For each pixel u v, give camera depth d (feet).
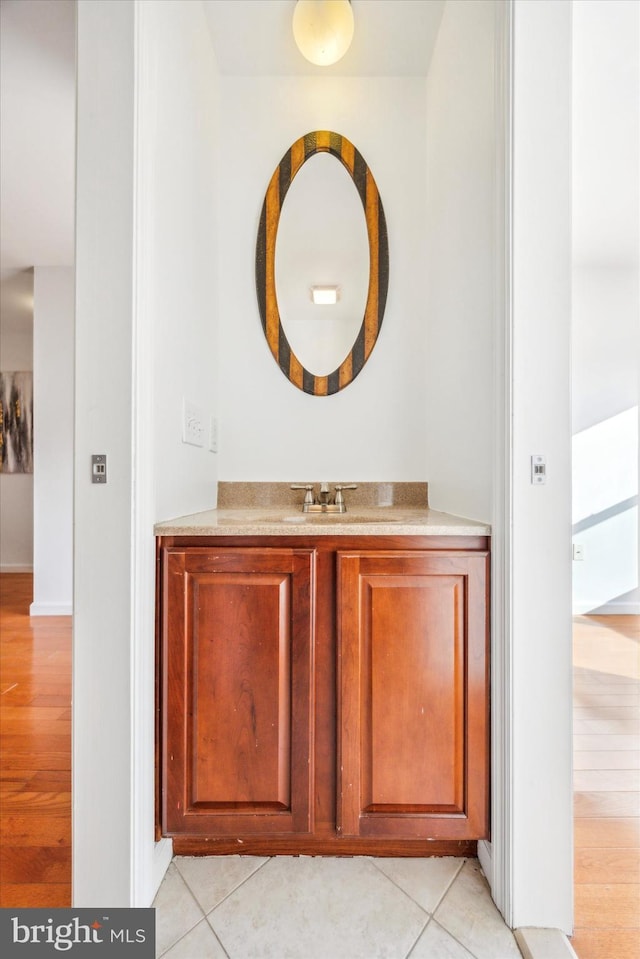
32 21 5.04
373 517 4.92
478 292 4.35
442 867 4.12
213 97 5.71
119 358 3.54
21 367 16.30
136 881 3.56
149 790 3.72
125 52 3.51
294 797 3.88
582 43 5.35
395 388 6.11
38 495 11.39
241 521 4.21
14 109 6.27
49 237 9.83
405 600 3.91
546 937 3.48
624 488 11.27
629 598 11.34
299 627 3.88
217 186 5.92
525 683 3.67
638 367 11.23
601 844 4.39
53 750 5.82
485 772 3.88
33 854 4.22
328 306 6.07
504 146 3.71
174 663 3.84
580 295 11.13
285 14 5.29
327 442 6.09
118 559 3.55
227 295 6.07
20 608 12.07
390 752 3.89
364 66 5.98
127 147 3.52
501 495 3.77
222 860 4.17
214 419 5.81
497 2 3.77
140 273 3.58
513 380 3.67
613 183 7.79
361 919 3.61
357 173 6.05
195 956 3.33
